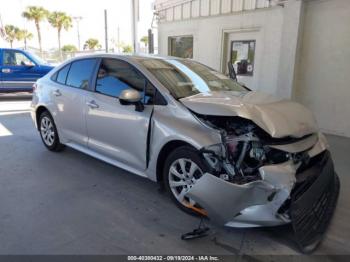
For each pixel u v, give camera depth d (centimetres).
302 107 339
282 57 690
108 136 383
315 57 661
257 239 278
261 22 729
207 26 862
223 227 294
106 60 402
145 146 337
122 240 272
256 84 770
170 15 985
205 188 261
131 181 397
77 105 422
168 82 344
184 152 302
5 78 1037
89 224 296
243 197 252
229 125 290
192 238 274
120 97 332
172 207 331
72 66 450
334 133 659
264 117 281
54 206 329
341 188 387
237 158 268
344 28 610
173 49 1021
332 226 302
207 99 309
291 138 285
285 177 252
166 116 317
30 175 411
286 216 263
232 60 824
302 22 657
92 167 443
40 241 268
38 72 1087
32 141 570
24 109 917
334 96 647
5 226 289
